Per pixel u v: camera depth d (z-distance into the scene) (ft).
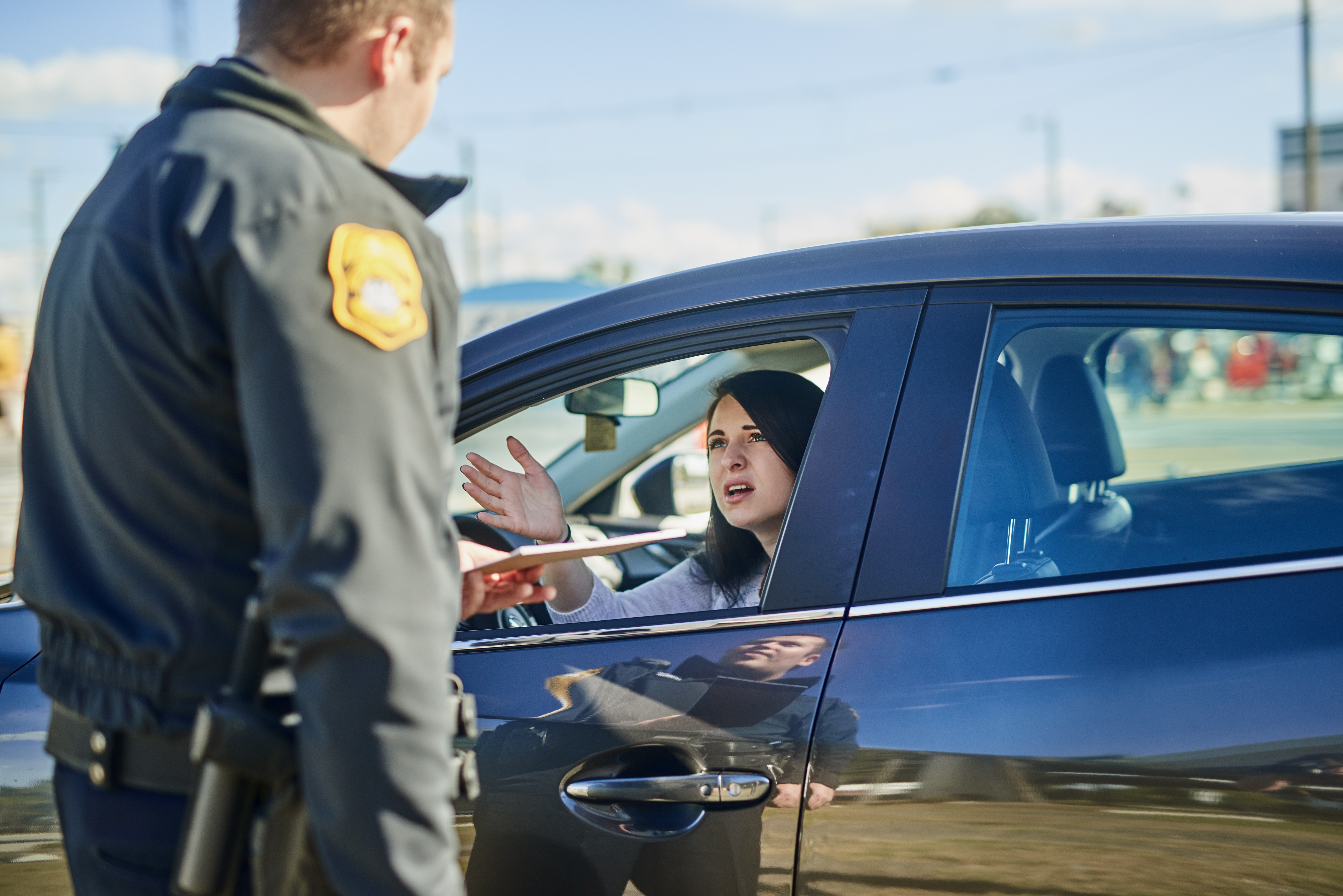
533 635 4.84
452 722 3.51
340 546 2.93
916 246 4.94
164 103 3.67
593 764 4.54
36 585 3.49
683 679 4.56
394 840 2.97
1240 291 4.51
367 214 3.17
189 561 3.23
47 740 3.66
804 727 4.35
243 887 3.20
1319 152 117.08
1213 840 3.98
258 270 3.00
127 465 3.21
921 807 4.20
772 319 4.97
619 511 9.91
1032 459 4.89
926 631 4.36
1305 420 30.68
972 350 4.69
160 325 3.12
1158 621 4.22
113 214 3.28
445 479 3.25
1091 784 4.07
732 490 5.77
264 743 3.09
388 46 3.52
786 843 4.33
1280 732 3.96
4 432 49.29
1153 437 34.27
